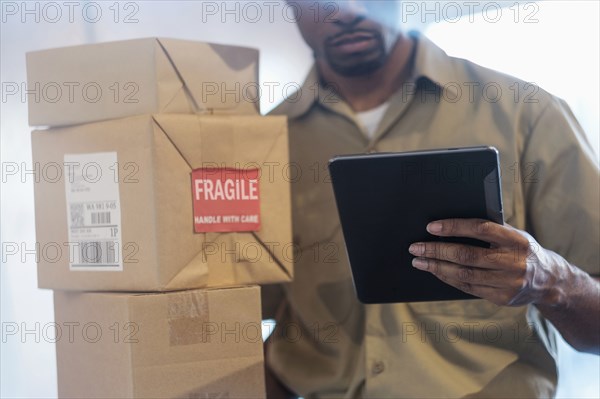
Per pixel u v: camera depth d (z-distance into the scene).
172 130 1.08
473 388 1.24
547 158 1.25
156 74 1.10
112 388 1.09
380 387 1.29
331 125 1.40
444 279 1.05
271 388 1.47
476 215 1.01
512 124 1.27
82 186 1.14
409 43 1.36
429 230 1.01
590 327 1.21
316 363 1.40
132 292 1.11
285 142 1.20
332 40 1.35
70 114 1.16
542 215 1.26
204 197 1.11
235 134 1.15
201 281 1.11
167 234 1.07
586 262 1.24
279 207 1.19
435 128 1.32
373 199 1.03
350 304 1.37
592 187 1.23
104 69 1.13
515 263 1.01
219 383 1.10
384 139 1.35
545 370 1.28
